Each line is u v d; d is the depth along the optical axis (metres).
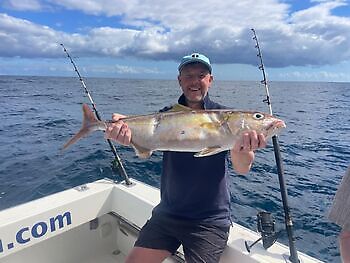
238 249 2.66
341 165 8.73
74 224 3.40
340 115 21.73
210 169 2.82
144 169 7.69
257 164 8.30
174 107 2.66
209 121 2.53
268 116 2.53
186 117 2.57
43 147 10.22
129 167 7.80
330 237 4.75
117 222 3.91
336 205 1.48
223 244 2.72
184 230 2.77
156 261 2.75
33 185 6.93
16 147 10.26
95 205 3.57
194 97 2.95
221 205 2.84
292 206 5.78
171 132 2.57
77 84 74.62
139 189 3.66
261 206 5.69
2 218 2.98
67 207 3.32
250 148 2.39
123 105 22.39
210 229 2.74
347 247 1.44
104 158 8.65
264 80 3.34
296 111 23.42
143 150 2.66
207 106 2.97
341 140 12.41
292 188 6.75
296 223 5.14
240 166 2.70
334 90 77.00
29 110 21.28
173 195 2.89
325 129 15.23
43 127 14.31
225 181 2.89
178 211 2.83
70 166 8.06
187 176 2.84
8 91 44.69
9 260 3.09
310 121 18.06
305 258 2.52
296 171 8.07
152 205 3.30
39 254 3.33
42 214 3.13
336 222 1.47
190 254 2.69
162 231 2.86
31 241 3.08
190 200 2.81
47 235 3.19
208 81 2.96
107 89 51.31
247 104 24.25
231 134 2.50
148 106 21.94
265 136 2.51
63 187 6.82
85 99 30.05
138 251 2.77
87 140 11.02
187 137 2.54
